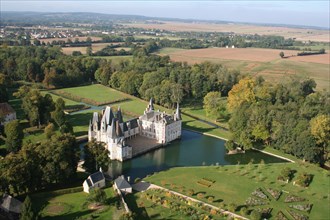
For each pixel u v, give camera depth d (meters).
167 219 126.75
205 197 143.62
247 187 154.62
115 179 155.25
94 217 124.19
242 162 189.88
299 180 157.38
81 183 151.38
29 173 135.38
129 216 117.81
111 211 128.75
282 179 162.38
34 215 110.81
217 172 169.75
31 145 148.88
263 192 150.38
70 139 153.25
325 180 164.38
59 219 122.12
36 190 142.62
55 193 138.88
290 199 145.12
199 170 171.88
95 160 158.00
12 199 123.88
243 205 138.62
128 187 144.62
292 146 193.12
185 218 127.88
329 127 184.88
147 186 152.62
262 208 136.62
